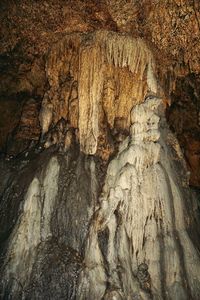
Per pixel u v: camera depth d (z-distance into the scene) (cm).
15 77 922
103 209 691
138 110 745
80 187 736
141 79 797
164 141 805
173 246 686
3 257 685
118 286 630
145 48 803
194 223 785
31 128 888
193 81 876
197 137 930
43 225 714
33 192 724
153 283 657
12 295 646
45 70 880
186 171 829
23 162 816
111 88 793
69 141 784
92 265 654
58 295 647
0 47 882
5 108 927
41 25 838
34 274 664
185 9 769
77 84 807
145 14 792
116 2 775
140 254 679
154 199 705
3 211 764
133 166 713
